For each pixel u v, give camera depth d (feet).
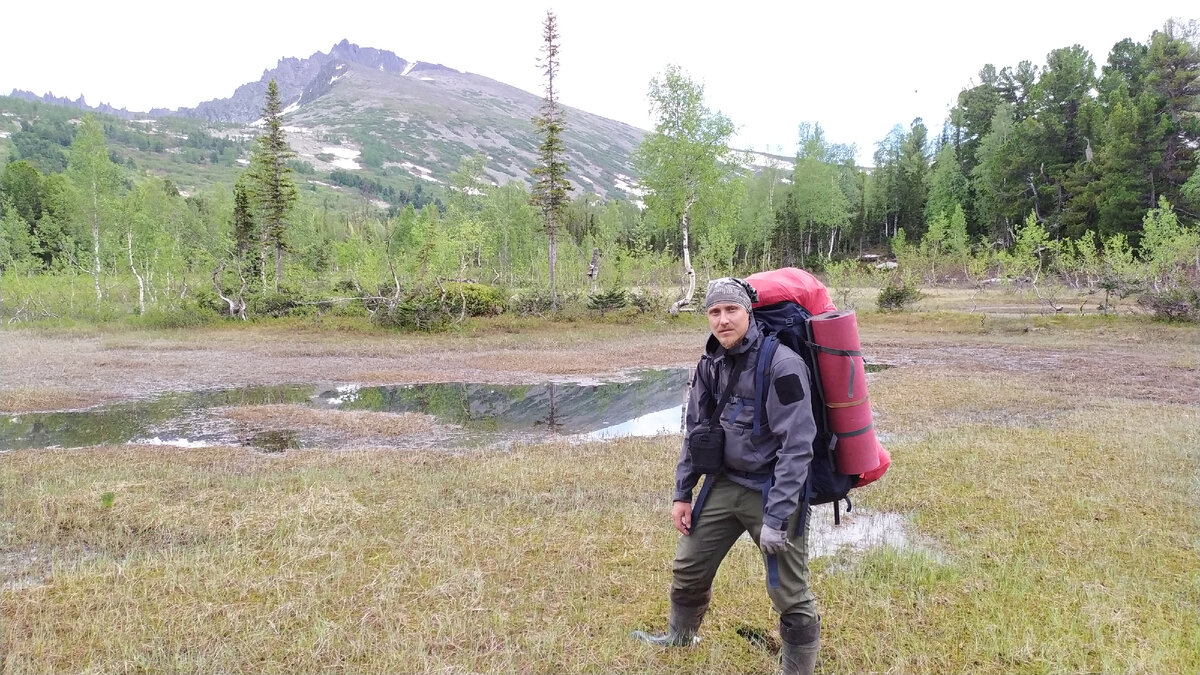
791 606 9.78
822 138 230.07
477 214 179.52
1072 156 177.78
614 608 13.39
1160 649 11.53
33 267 126.31
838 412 9.48
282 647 11.84
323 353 65.51
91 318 96.99
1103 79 187.73
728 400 9.78
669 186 111.86
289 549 16.46
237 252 108.68
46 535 18.03
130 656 11.52
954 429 31.32
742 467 9.70
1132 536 17.34
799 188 216.74
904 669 11.09
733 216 127.44
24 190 216.13
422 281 95.71
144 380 49.78
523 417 38.52
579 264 138.41
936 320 90.33
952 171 209.05
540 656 11.51
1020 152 180.96
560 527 18.34
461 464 26.22
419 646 11.70
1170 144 154.40
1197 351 61.41
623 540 17.29
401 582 14.49
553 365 58.23
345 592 14.11
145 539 17.79
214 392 45.98
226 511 19.74
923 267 170.71
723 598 13.73
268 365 57.82
